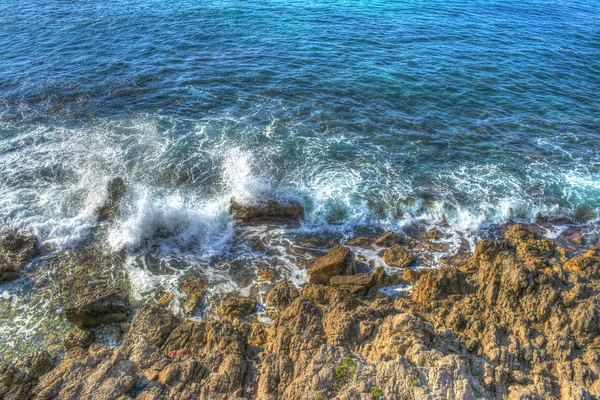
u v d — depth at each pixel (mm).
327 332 14492
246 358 14258
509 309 15523
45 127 27328
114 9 46719
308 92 31984
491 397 12398
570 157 26203
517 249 19047
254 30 42250
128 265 18719
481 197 22797
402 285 17781
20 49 37438
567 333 14234
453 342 14078
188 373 13297
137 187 22547
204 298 17172
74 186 22531
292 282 18047
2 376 13703
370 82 33375
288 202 21969
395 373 12484
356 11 48094
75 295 17156
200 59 36469
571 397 12289
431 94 32250
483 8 51125
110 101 30391
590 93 33406
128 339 14992
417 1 52438
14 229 19969
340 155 25672
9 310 16469
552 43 41719
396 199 22453
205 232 20500
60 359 14664
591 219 21891
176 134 26969
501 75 35219
